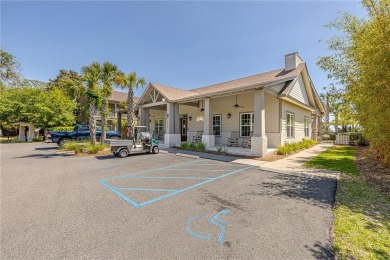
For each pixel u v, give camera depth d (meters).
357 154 10.34
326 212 3.38
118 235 2.70
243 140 12.79
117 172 6.66
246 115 13.24
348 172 6.20
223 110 14.59
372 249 2.31
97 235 2.70
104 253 2.29
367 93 5.21
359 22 6.36
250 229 2.84
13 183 5.41
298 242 2.49
